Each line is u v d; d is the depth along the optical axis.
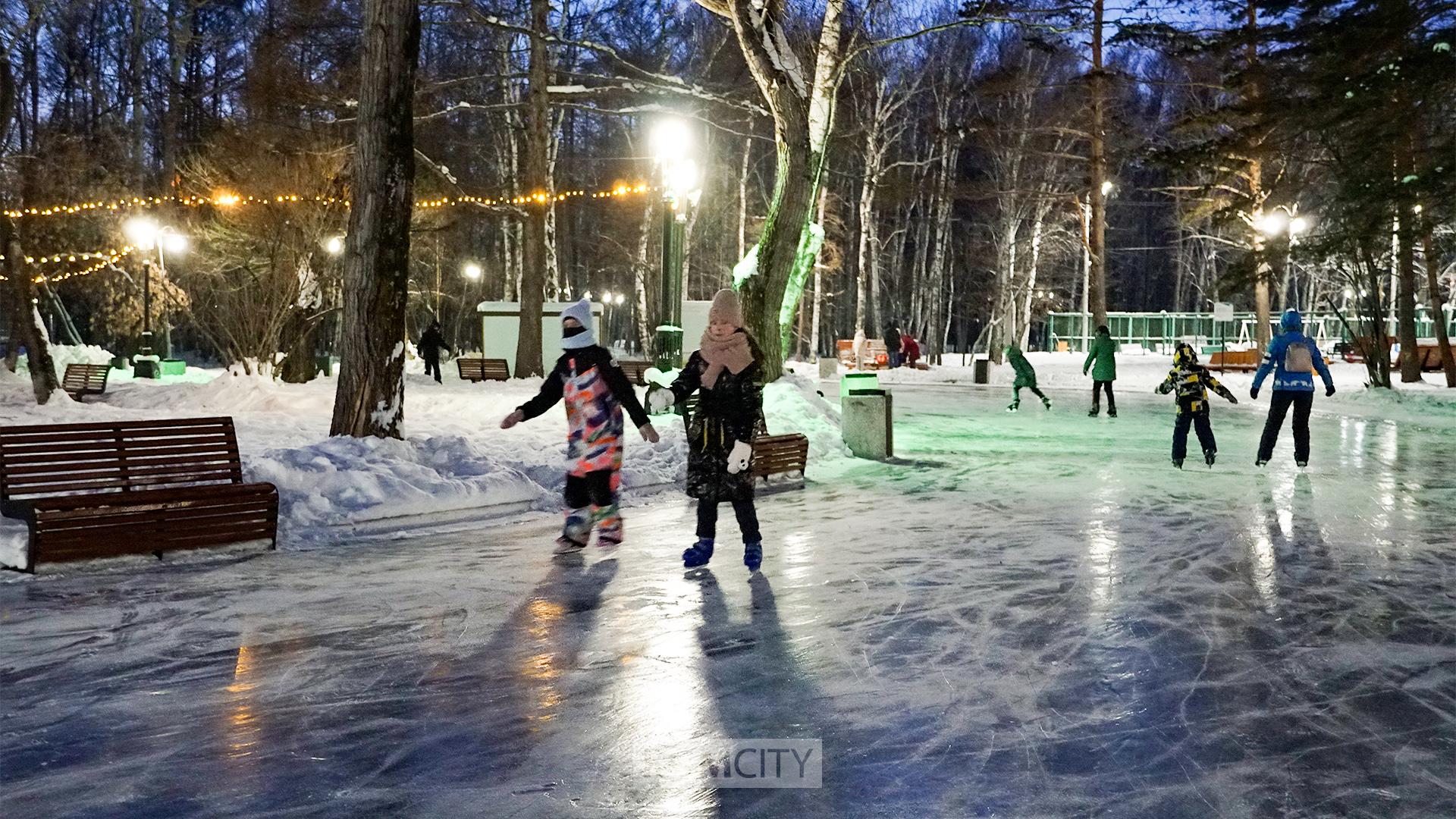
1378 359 26.33
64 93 41.03
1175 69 42.00
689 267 48.38
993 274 54.00
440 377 27.77
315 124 25.38
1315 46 23.91
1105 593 6.47
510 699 4.52
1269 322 38.12
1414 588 6.61
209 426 7.75
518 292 46.22
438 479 8.91
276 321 23.84
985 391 29.52
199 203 24.25
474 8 24.05
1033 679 4.83
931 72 46.56
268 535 7.61
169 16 39.72
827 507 9.77
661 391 6.98
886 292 62.59
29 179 21.48
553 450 11.09
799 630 5.62
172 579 6.62
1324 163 27.39
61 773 3.72
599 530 7.64
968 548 7.84
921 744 4.05
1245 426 18.77
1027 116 43.94
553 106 33.47
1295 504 10.01
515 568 7.07
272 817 3.39
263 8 37.88
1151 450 14.62
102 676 4.76
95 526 6.89
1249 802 3.54
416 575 6.83
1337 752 3.99
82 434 7.15
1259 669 5.00
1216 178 34.31
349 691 4.60
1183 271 72.06
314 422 14.83
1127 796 3.59
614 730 4.18
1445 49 20.34
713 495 6.94
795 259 16.53
